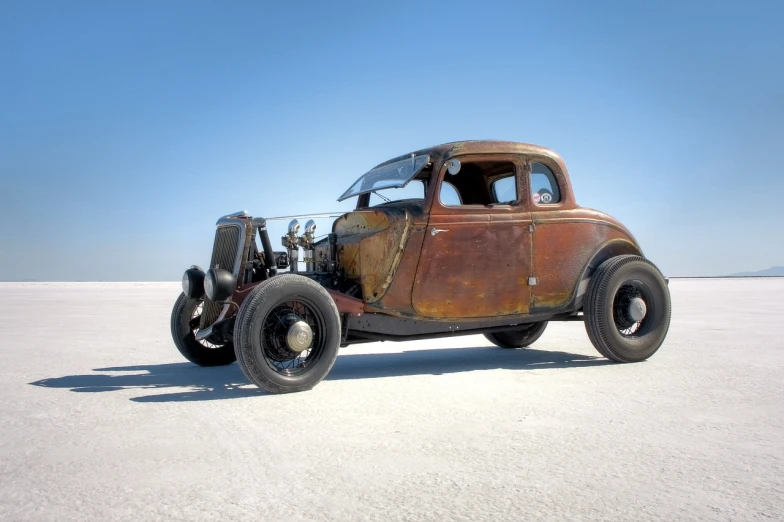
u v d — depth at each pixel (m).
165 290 34.00
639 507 2.45
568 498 2.54
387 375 5.57
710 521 2.32
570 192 6.17
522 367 5.95
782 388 4.74
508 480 2.75
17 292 30.16
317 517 2.37
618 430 3.55
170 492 2.63
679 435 3.45
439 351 7.49
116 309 15.82
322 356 4.89
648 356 6.14
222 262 5.62
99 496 2.60
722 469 2.89
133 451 3.22
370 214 5.67
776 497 2.55
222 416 3.98
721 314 12.57
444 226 5.57
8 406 4.32
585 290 6.14
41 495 2.61
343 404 4.30
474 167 6.28
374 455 3.12
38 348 7.70
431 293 5.60
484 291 5.77
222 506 2.48
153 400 4.52
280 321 4.79
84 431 3.63
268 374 4.65
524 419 3.82
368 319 5.53
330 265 5.89
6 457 3.14
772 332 8.84
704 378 5.18
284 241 5.87
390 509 2.44
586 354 6.93
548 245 5.98
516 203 5.92
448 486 2.69
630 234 6.46
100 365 6.40
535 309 6.01
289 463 3.01
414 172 5.62
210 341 5.82
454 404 4.26
